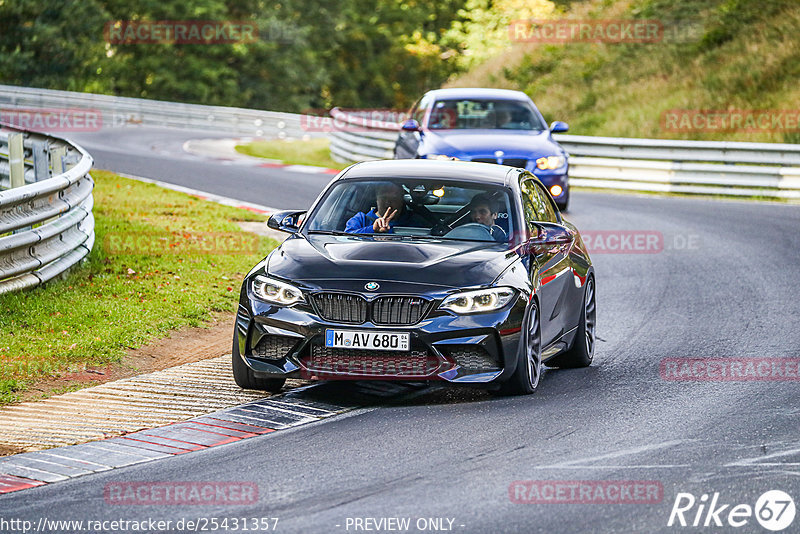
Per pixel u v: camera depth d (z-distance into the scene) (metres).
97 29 193.38
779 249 51.94
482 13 195.50
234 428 23.14
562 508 17.98
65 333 30.48
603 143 78.50
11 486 19.34
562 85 121.94
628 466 20.38
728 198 74.12
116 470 20.27
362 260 25.62
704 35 115.56
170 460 20.88
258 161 91.44
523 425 23.33
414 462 20.58
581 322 29.89
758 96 100.56
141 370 28.67
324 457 20.94
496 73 134.38
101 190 62.75
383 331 24.33
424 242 26.81
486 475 19.77
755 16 113.81
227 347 31.70
